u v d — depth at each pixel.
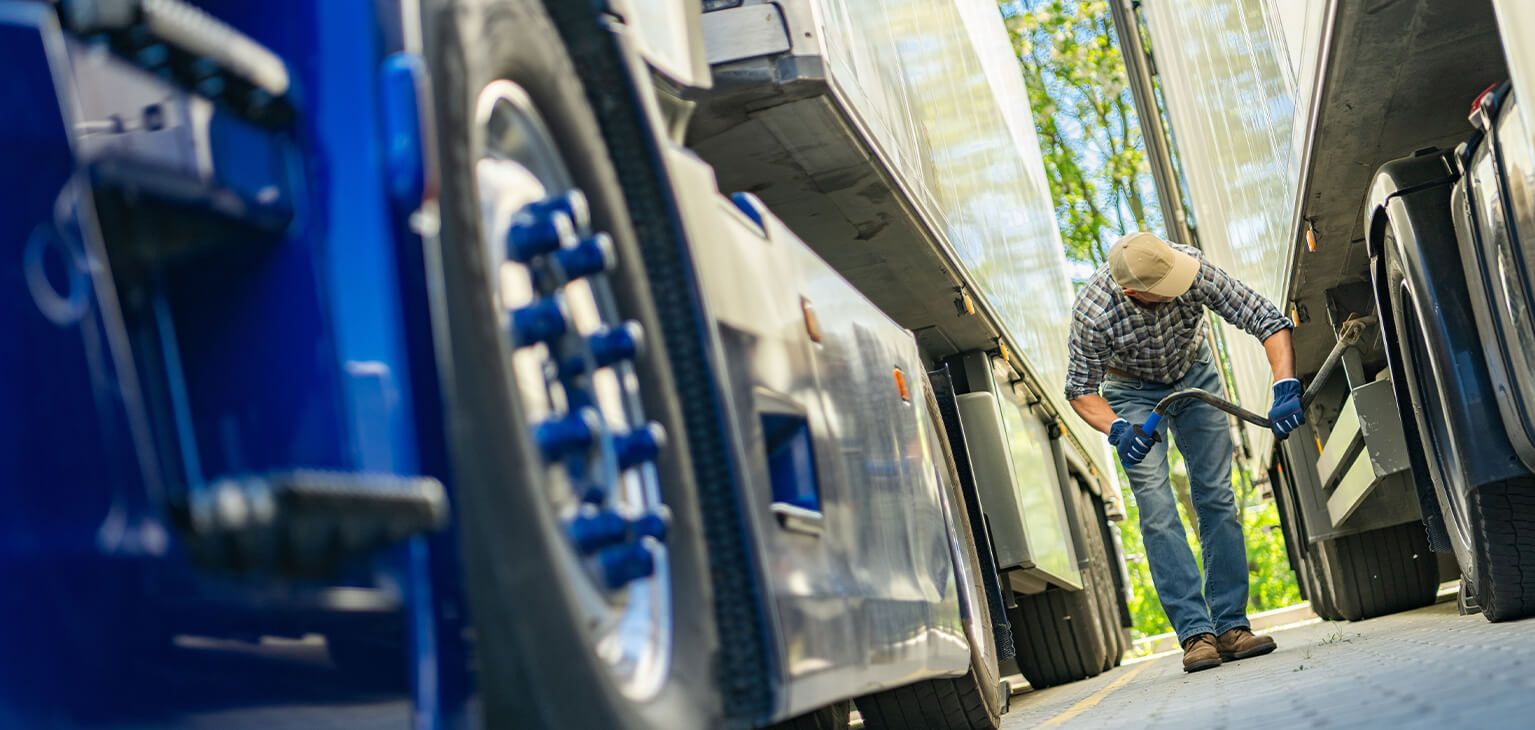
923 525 3.31
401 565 1.22
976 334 6.88
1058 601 8.05
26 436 0.90
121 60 1.05
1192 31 8.52
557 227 1.64
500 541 1.41
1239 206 8.35
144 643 0.95
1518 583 4.43
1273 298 7.70
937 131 6.55
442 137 1.44
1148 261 5.88
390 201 1.26
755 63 3.62
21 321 0.92
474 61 1.54
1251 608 31.75
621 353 1.77
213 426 1.11
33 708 0.87
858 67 4.44
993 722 4.17
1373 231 4.95
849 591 2.48
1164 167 14.59
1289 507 10.15
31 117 0.96
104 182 1.02
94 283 0.98
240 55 1.15
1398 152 5.27
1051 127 33.91
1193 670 5.94
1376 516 7.88
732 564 2.06
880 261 5.60
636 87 2.03
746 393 2.22
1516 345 4.05
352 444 1.18
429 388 1.26
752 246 2.52
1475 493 4.39
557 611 1.50
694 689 1.83
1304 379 8.42
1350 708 2.40
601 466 1.74
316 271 1.21
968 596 4.18
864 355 3.13
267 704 1.06
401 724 1.20
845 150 4.28
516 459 1.46
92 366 0.96
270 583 1.07
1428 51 4.24
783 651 2.05
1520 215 3.65
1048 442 8.90
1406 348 4.99
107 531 0.94
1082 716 4.27
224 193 1.13
